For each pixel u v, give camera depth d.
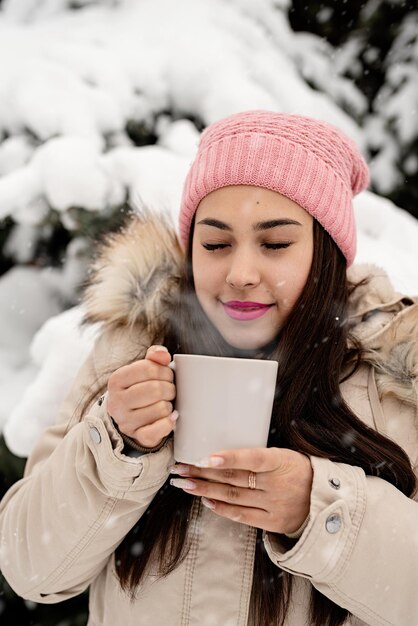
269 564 1.06
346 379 1.15
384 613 0.96
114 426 0.95
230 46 2.58
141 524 1.15
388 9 3.32
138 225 1.34
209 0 2.83
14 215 1.99
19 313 2.26
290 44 2.97
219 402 0.88
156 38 2.56
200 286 1.11
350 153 1.24
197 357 0.89
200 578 1.08
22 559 1.11
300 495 0.94
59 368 1.66
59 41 2.51
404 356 1.11
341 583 0.94
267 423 0.91
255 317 1.08
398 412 1.13
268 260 1.07
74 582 1.13
